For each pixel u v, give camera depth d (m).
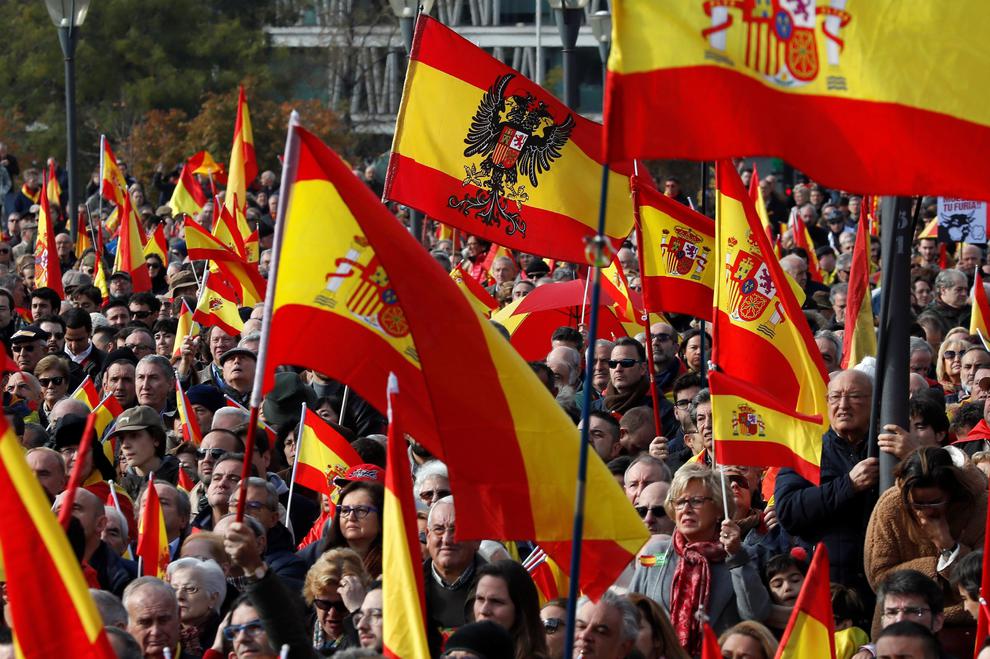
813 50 17.52
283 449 35.16
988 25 17.69
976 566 21.23
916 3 17.64
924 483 22.16
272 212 82.19
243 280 47.50
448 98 30.83
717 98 17.02
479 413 18.91
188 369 43.53
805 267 51.84
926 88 17.62
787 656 19.44
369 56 171.25
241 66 159.12
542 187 31.25
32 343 43.16
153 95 151.25
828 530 24.41
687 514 23.44
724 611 22.97
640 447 32.53
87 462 30.34
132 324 45.19
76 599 14.33
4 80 154.25
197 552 24.95
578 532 15.92
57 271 56.94
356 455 29.86
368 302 19.30
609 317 41.88
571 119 31.30
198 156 85.81
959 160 17.66
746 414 25.33
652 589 23.70
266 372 19.20
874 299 47.88
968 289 49.06
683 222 32.25
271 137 144.75
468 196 30.91
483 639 17.98
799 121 17.41
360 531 25.20
